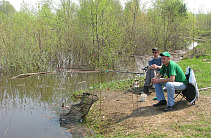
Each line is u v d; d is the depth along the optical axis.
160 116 4.26
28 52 12.33
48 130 4.71
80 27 13.89
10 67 11.80
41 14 15.05
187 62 11.30
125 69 11.87
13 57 11.86
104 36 11.95
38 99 7.05
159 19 21.02
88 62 13.62
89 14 12.43
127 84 7.89
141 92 6.38
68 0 15.95
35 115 5.66
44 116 5.57
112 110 5.31
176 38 20.81
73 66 12.82
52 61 13.68
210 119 3.65
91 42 13.23
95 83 8.80
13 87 8.57
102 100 6.27
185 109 4.37
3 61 11.35
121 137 3.70
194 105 4.52
